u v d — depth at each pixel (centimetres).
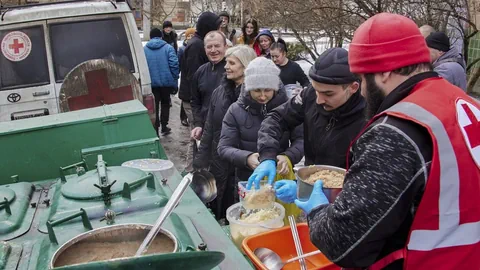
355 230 123
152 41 678
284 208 219
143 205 170
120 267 110
